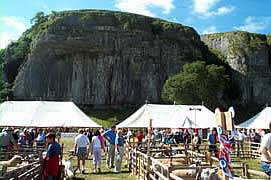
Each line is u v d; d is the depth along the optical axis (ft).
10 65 425.28
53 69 365.40
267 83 401.49
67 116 72.90
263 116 101.24
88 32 357.61
